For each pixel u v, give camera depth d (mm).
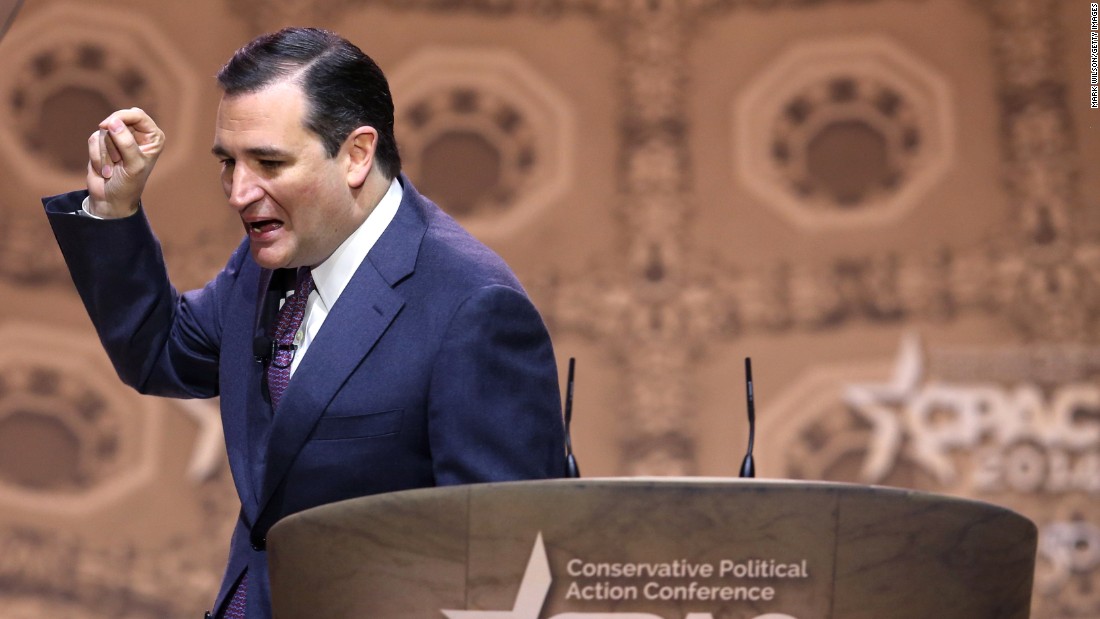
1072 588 16344
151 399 16688
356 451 4656
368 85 4832
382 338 4734
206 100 17266
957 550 3342
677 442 17188
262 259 4754
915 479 16812
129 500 16516
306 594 3439
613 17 17984
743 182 17734
